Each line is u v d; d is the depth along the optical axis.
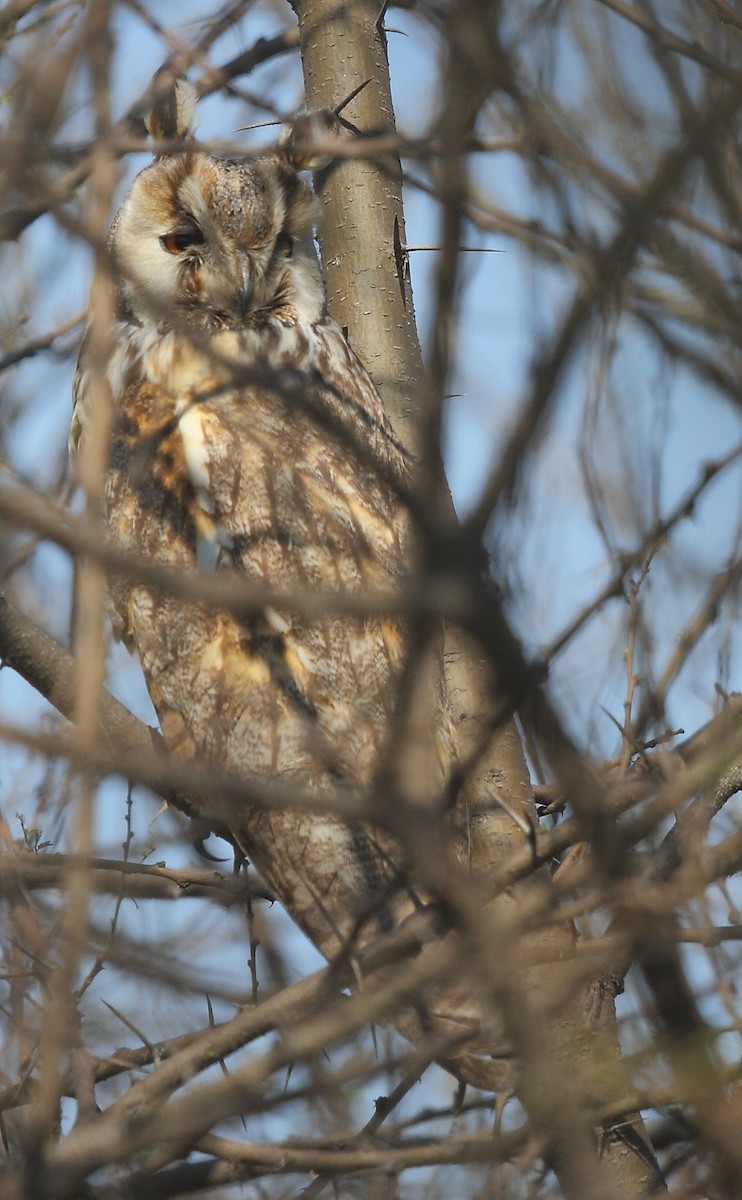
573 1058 6.82
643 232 4.86
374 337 10.90
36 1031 6.90
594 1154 6.22
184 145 7.92
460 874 5.03
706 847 5.68
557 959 5.65
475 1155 6.48
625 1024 6.53
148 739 8.91
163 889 8.90
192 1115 5.63
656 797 5.68
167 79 9.08
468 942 5.11
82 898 5.50
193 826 8.22
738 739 5.26
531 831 5.68
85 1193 6.57
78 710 5.33
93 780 5.42
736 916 6.56
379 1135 6.96
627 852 5.34
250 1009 6.66
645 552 6.22
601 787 5.76
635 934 5.39
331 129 10.58
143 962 7.47
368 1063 6.37
